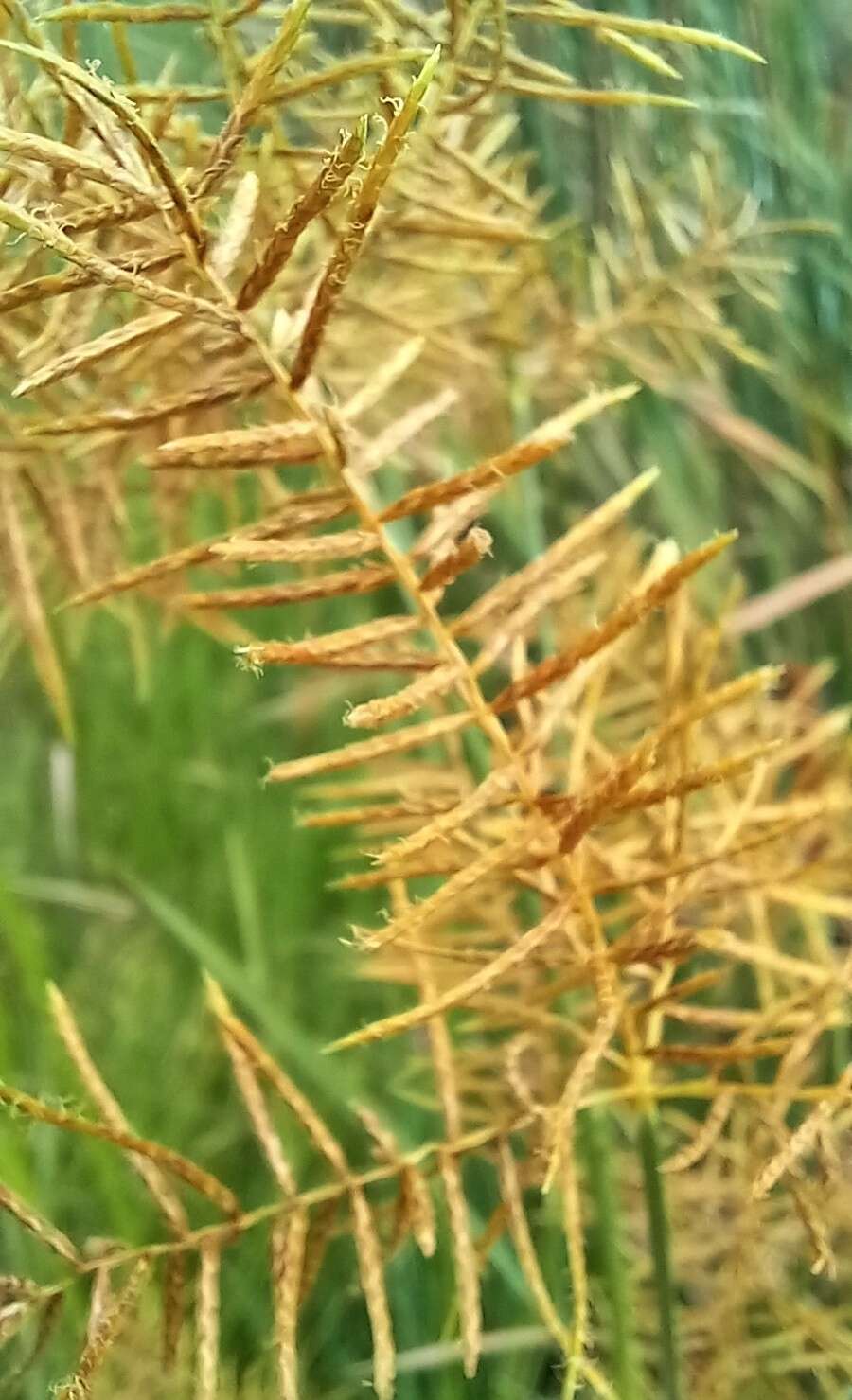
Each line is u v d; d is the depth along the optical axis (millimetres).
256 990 192
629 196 139
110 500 117
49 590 140
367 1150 186
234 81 95
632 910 109
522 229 112
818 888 130
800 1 170
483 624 112
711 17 165
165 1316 95
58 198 92
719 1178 137
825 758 140
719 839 107
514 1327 168
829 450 185
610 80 158
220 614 136
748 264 137
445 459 149
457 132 115
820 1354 143
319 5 115
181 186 75
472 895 124
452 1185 96
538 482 182
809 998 113
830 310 175
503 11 95
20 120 95
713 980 98
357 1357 176
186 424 109
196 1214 186
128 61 94
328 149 103
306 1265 99
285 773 83
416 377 135
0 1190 91
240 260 103
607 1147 114
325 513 85
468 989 87
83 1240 178
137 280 76
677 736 104
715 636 115
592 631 84
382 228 106
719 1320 137
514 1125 99
